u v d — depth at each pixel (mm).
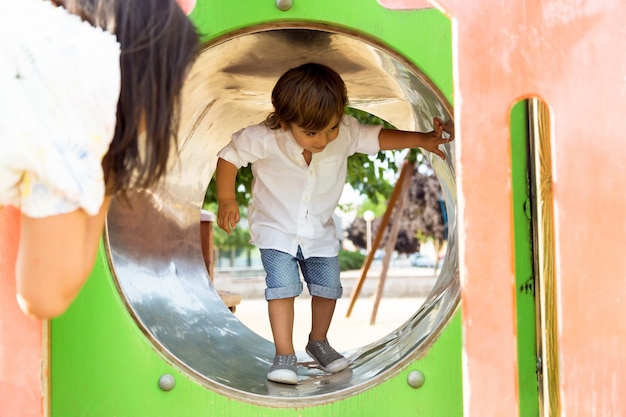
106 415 1615
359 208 16578
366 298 10281
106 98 1038
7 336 1472
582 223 1273
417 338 1815
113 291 1629
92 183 1034
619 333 1268
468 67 1257
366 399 1627
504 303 1231
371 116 4883
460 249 1251
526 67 1260
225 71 2141
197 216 2750
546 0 1267
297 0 1645
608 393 1267
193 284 2533
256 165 2148
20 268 1064
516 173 1768
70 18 1083
